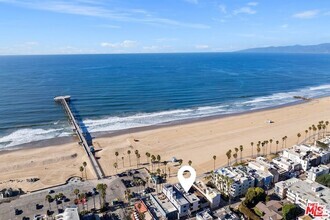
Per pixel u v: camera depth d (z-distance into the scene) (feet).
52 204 379.14
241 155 536.01
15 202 383.24
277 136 633.20
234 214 350.02
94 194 402.93
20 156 531.09
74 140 615.57
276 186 404.77
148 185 432.25
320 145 549.54
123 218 355.97
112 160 517.14
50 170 483.10
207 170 481.05
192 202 361.30
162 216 351.25
